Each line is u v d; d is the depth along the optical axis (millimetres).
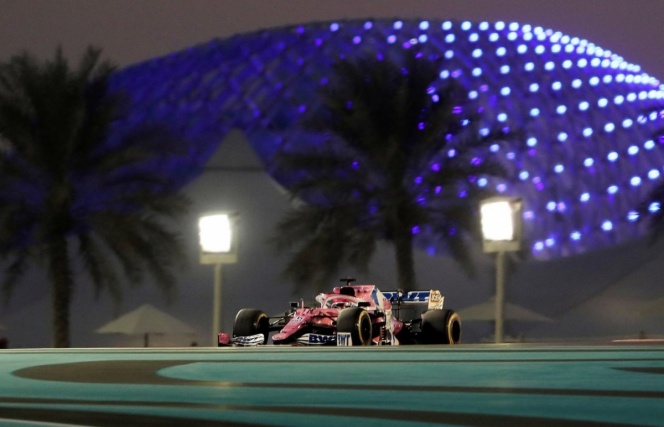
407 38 78875
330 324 16656
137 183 36406
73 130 34375
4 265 37656
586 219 73438
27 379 6176
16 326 52688
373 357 7918
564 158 75562
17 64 34406
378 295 17172
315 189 38062
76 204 36031
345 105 37656
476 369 6398
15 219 34375
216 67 74250
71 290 36375
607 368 6359
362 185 37594
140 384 5684
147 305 44094
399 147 37406
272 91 71438
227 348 10258
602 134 78062
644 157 77938
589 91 80000
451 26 81812
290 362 7461
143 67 76438
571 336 60125
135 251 35406
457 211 37438
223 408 4375
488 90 77250
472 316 45750
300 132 67562
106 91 35625
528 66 79875
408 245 38188
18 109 34094
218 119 69250
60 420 4082
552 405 4277
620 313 62094
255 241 57938
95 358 8516
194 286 54812
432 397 4691
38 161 34406
